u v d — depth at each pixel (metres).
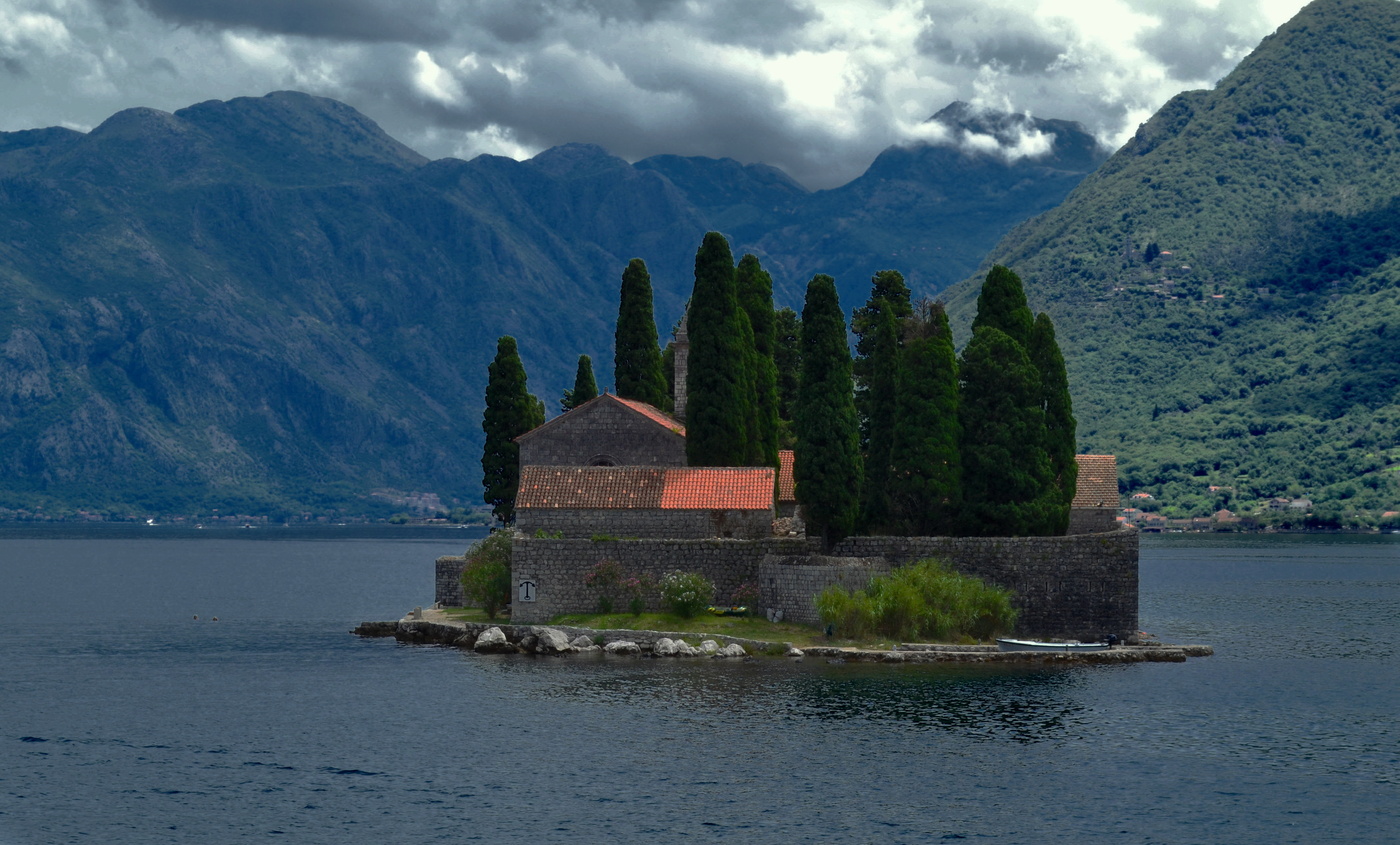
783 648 93.06
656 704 81.75
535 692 85.19
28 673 101.00
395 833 61.16
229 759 73.06
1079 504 117.81
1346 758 72.81
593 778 68.38
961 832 61.16
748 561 98.31
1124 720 79.56
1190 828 61.88
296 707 84.94
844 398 101.06
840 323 101.31
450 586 118.44
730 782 67.62
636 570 98.31
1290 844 59.94
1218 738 76.44
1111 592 97.94
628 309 130.88
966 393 104.00
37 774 70.69
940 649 93.12
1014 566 97.31
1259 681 92.94
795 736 75.19
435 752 73.19
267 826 62.22
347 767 71.06
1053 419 105.94
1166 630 126.50
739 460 106.19
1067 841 60.19
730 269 106.94
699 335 106.38
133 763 72.62
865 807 64.19
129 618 146.00
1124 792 66.69
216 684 94.38
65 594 185.00
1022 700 83.25
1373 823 62.56
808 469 100.19
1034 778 68.56
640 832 61.00
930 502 101.69
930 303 124.06
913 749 73.12
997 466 100.94
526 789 66.94
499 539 107.31
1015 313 108.31
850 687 85.38
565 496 100.56
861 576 95.25
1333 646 113.88
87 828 62.19
